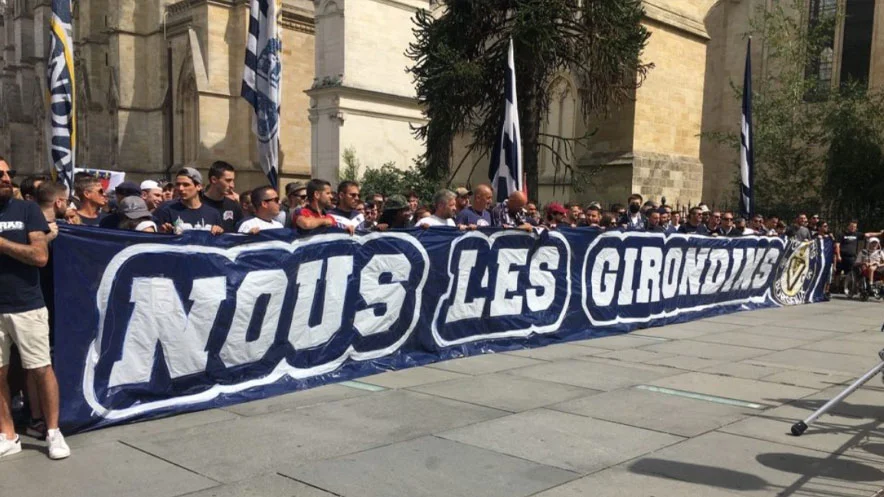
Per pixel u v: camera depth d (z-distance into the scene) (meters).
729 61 26.50
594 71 14.20
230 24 33.50
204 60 33.31
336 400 5.50
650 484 3.82
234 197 6.82
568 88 18.52
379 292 6.55
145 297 4.87
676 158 17.83
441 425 4.84
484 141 15.82
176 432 4.61
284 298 5.74
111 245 4.68
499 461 4.13
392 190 22.94
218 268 5.30
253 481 3.73
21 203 3.96
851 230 16.25
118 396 4.74
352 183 7.15
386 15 26.47
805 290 14.00
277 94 7.29
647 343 8.51
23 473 3.81
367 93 25.92
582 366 6.99
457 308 7.33
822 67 24.53
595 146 17.56
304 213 6.14
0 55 56.22
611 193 17.02
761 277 12.59
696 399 5.75
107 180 12.85
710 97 26.91
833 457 4.36
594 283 8.92
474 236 7.40
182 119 36.34
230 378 5.41
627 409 5.37
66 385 4.46
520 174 9.64
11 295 3.91
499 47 14.08
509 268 7.81
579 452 4.33
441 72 14.09
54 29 7.23
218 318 5.30
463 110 14.67
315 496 3.54
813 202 20.83
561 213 9.19
